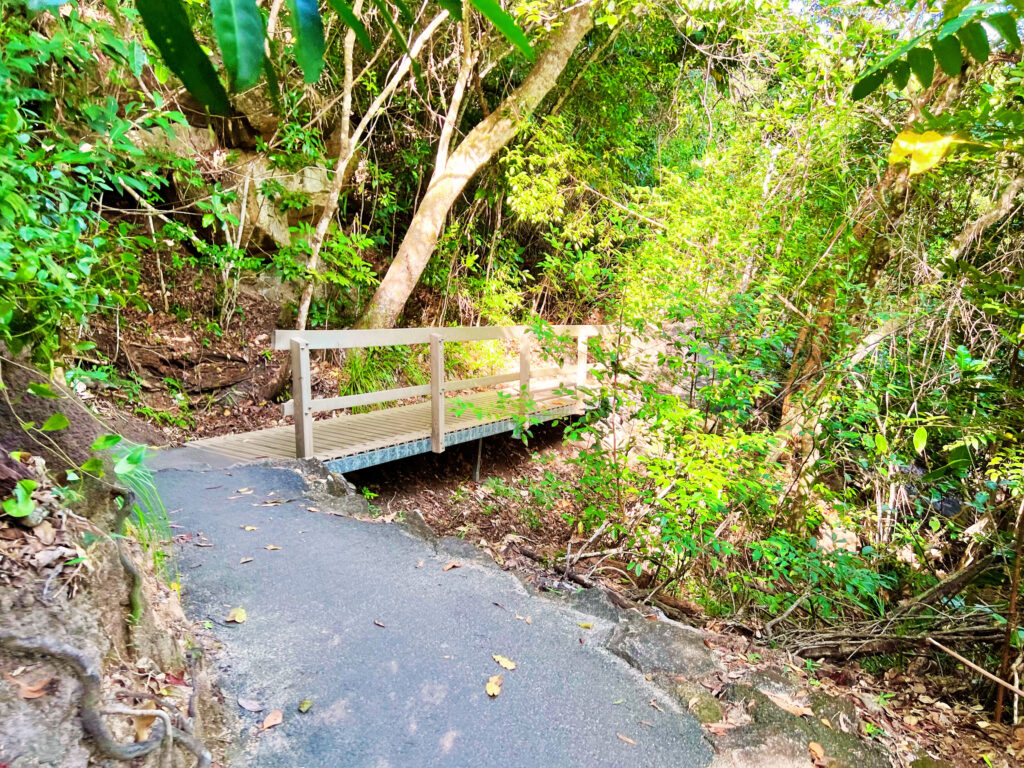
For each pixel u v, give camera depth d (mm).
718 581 4113
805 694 2355
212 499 3506
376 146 8023
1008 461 2990
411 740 1807
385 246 8570
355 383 6730
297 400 4402
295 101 5879
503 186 8609
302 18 453
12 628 1053
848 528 4293
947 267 2514
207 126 5758
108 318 5164
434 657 2230
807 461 4199
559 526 5641
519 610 2666
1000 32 754
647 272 5371
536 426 7688
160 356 5469
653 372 4484
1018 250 4270
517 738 1878
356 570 2832
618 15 6363
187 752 1322
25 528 1245
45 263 1753
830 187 5531
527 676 2193
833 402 4176
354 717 1866
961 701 2982
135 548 1891
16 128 1978
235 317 6188
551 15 6020
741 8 6312
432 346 5273
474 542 4223
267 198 6398
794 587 4051
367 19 5914
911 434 4066
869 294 4379
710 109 8641
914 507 4762
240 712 1802
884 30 4586
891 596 4242
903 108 5023
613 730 1979
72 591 1215
